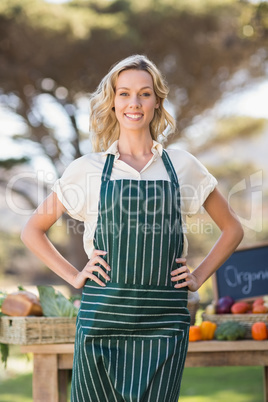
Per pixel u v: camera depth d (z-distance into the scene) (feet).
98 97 8.82
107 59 33.17
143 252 7.75
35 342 10.05
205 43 33.06
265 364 10.27
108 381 7.75
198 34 32.99
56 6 32.55
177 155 8.38
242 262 12.18
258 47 32.17
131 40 32.55
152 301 7.74
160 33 32.99
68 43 32.40
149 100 8.36
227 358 10.29
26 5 32.07
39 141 35.42
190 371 25.53
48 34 32.04
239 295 12.04
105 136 8.99
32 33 32.09
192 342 10.21
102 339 7.77
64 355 10.19
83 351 7.77
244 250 12.23
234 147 41.55
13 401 19.58
